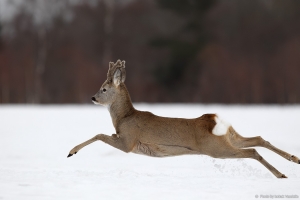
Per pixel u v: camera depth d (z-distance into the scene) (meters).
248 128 66.19
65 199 23.67
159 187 26.61
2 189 25.59
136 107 121.50
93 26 189.50
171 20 189.88
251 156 31.09
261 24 183.62
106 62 183.38
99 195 24.56
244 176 31.12
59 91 172.75
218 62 169.50
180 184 27.52
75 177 29.19
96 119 83.38
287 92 163.25
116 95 34.19
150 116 33.06
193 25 185.12
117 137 33.41
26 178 28.81
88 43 187.50
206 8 184.75
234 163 38.28
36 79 174.38
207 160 39.91
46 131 64.69
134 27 191.25
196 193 25.28
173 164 37.81
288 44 173.25
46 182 27.47
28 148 48.94
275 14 186.25
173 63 177.50
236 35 183.50
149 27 190.75
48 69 177.00
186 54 176.25
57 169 34.16
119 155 43.69
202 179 29.23
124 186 26.69
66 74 173.88
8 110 111.56
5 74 171.00
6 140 55.53
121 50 187.12
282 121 78.00
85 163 38.44
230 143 32.16
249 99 164.25
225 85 164.75
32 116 90.56
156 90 177.12
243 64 169.75
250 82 164.12
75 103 169.12
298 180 29.30
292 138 54.09
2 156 43.22
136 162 39.09
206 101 165.25
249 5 188.00
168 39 184.38
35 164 37.66
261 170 34.38
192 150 32.16
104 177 29.30
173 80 178.00
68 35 187.12
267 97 164.75
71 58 176.62
